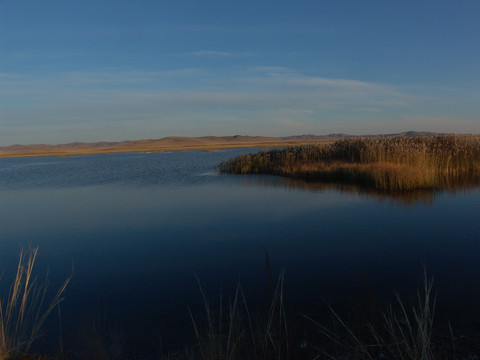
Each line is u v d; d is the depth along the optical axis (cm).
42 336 552
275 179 2441
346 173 2164
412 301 609
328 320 555
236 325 527
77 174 3497
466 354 435
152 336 544
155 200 1828
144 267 878
